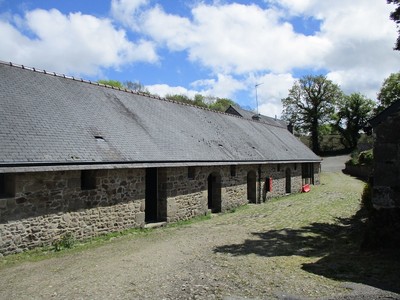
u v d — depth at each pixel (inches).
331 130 2367.1
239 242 383.2
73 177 384.5
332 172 1652.3
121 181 440.8
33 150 349.7
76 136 415.2
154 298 213.3
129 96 619.8
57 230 366.6
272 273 262.7
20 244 334.6
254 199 775.1
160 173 514.0
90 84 560.1
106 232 419.2
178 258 310.0
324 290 224.5
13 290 232.8
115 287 233.3
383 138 327.6
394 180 321.4
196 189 574.9
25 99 414.9
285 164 934.4
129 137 489.7
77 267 285.1
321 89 2222.0
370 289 225.1
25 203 340.2
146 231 455.8
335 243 374.0
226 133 781.9
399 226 318.3
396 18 398.6
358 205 674.2
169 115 661.9
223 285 235.3
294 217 553.0
